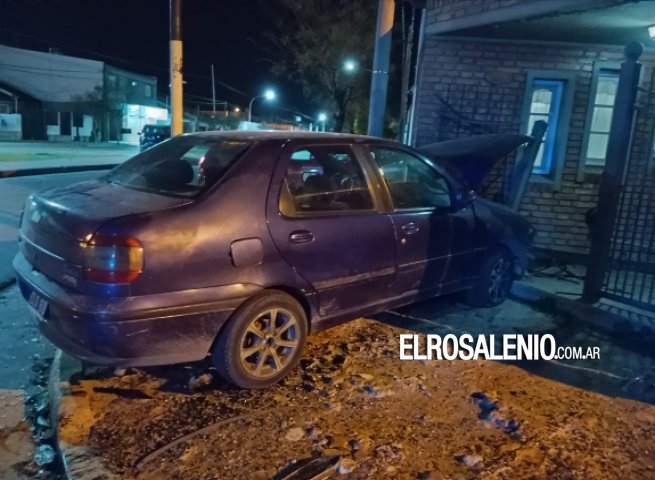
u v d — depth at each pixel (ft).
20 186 43.80
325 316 13.08
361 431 10.68
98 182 13.30
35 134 138.31
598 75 24.95
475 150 20.95
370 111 28.12
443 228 15.61
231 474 9.25
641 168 23.09
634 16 19.12
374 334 15.58
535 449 10.37
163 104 188.44
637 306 17.13
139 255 10.03
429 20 25.77
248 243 11.28
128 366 10.58
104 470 9.23
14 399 12.09
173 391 11.93
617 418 11.71
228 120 189.67
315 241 12.40
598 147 26.16
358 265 13.37
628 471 9.89
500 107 25.96
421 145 26.81
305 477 9.19
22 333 15.33
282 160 12.32
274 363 12.14
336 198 13.24
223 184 11.39
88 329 10.00
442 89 26.22
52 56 141.08
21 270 11.93
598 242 17.74
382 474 9.39
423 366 13.67
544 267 24.08
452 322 16.88
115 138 159.33
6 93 132.16
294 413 11.21
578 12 18.94
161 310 10.30
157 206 10.83
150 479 9.07
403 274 14.62
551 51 25.13
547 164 26.55
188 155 12.87
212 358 11.60
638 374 13.88
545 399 12.37
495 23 21.79
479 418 11.43
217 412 11.17
